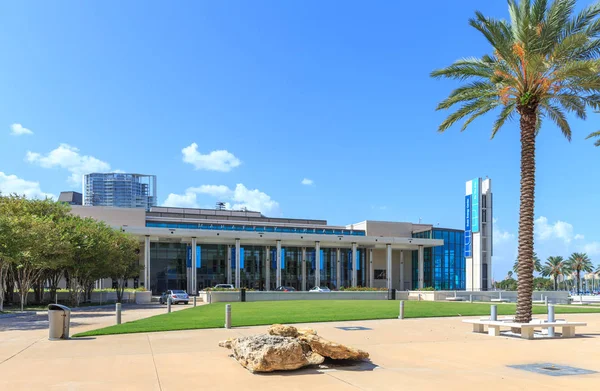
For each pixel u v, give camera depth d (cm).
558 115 2209
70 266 4162
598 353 1304
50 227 3603
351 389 862
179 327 1897
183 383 904
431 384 902
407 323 2161
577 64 1772
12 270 3909
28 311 3375
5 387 868
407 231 8969
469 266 6894
